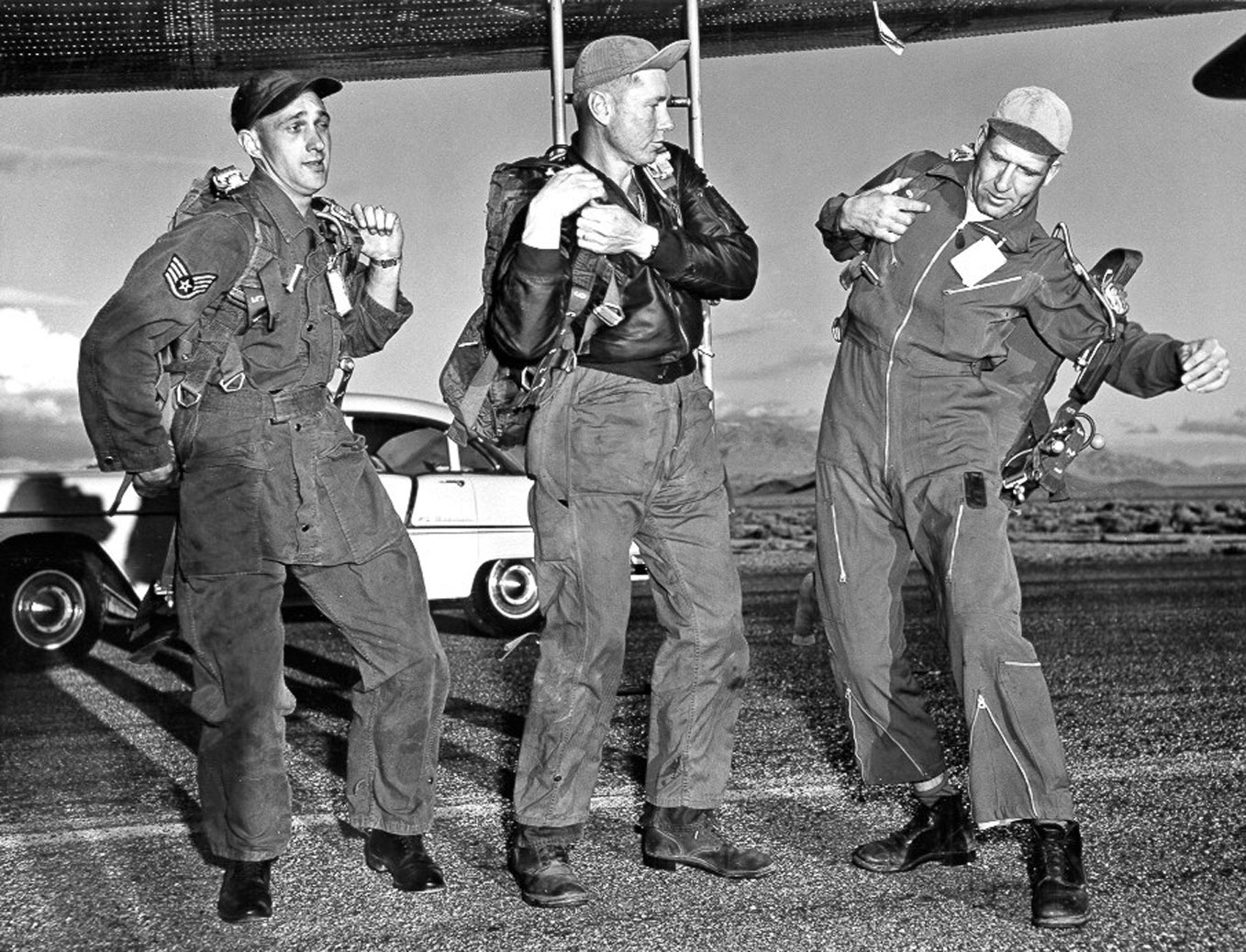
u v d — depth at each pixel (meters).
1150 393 3.29
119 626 8.48
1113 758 4.54
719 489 3.46
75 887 3.51
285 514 3.18
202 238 3.02
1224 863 3.42
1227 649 6.79
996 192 3.15
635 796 4.21
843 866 3.47
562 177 3.00
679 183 3.39
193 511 3.15
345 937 3.09
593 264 3.14
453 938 3.06
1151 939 2.94
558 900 3.21
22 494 7.18
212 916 3.25
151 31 5.17
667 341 3.27
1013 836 3.64
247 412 3.15
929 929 3.02
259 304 3.11
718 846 3.43
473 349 3.32
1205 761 4.46
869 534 3.40
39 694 6.39
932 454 3.27
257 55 5.37
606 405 3.26
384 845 3.42
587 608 3.27
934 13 5.45
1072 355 3.28
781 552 12.23
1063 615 8.16
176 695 6.35
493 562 7.78
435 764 3.40
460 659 7.00
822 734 5.01
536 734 3.30
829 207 3.40
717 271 3.22
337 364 3.34
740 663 3.45
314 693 6.21
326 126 3.24
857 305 3.35
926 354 3.28
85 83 5.51
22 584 7.15
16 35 5.16
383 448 7.89
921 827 3.45
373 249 3.47
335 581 3.29
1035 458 3.32
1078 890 3.03
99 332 2.99
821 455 3.46
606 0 5.01
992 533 3.20
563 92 4.52
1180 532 12.89
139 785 4.62
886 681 3.41
